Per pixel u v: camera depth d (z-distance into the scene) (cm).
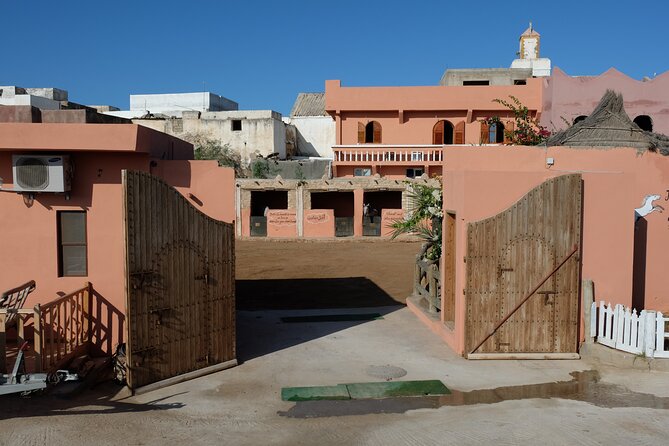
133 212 845
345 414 788
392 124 3881
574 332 1022
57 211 1008
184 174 1067
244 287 1855
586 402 816
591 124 1254
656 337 950
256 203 3709
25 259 1008
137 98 5572
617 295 1045
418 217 1386
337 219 3272
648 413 768
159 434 714
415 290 1534
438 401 833
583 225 1035
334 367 998
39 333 807
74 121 1057
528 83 3644
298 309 1515
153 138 1068
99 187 1009
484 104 3706
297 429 735
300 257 2548
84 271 1022
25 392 823
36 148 953
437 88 3759
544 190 1014
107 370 948
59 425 734
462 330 1035
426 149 3778
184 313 931
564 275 1020
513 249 1013
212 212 1073
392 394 862
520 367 977
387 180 3238
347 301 1623
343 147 3838
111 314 1016
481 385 895
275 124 4434
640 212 1230
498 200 1027
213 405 823
